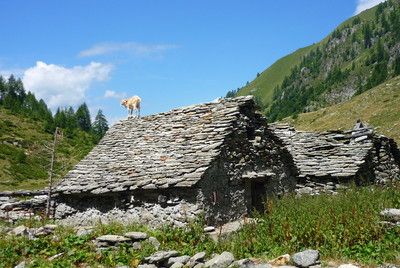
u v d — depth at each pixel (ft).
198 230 38.04
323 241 30.81
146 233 36.86
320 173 63.16
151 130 56.90
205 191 43.65
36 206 57.06
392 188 42.32
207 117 52.42
